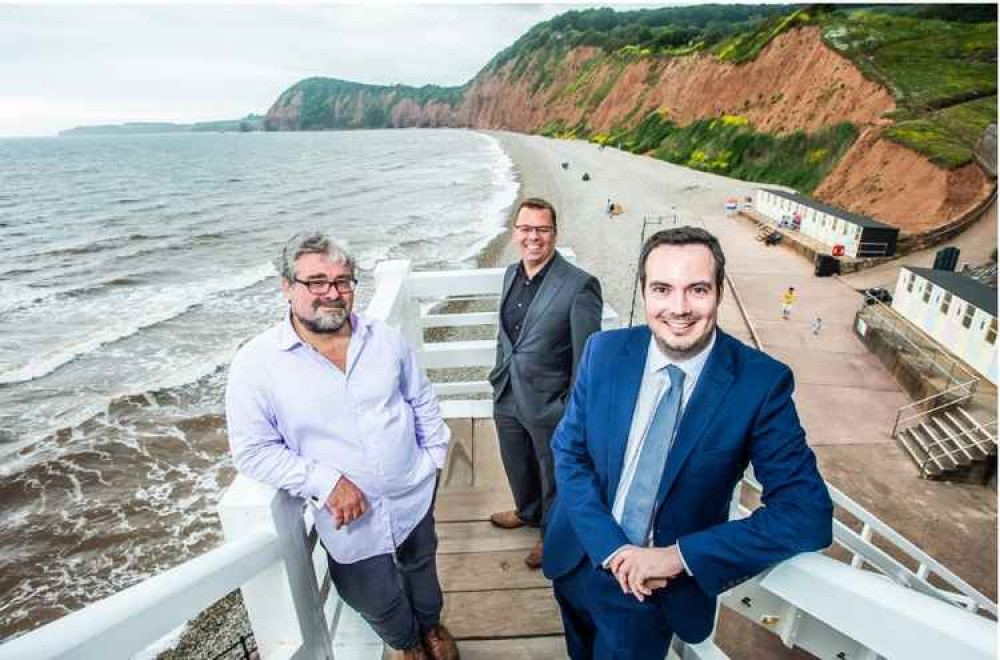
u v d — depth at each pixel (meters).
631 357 1.42
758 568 1.13
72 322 22.00
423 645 2.05
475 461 3.22
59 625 0.80
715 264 1.22
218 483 11.59
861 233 23.30
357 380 1.59
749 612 1.50
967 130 31.55
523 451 2.49
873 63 42.19
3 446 12.95
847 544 2.29
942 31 44.94
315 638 1.63
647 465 1.37
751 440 1.28
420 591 1.98
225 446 12.90
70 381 16.27
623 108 88.56
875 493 10.07
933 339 14.89
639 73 88.19
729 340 1.35
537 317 2.27
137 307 23.61
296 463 1.46
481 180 63.88
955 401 11.73
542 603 2.33
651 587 1.25
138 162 120.81
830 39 46.75
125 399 15.02
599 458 1.45
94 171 100.94
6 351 18.94
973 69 38.97
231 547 1.18
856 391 13.67
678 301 1.21
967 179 27.88
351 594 1.75
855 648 1.32
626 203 43.22
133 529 10.35
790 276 23.16
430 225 39.56
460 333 18.44
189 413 14.32
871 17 48.69
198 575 1.03
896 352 14.28
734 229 32.59
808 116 44.97
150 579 0.97
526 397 2.30
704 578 1.19
